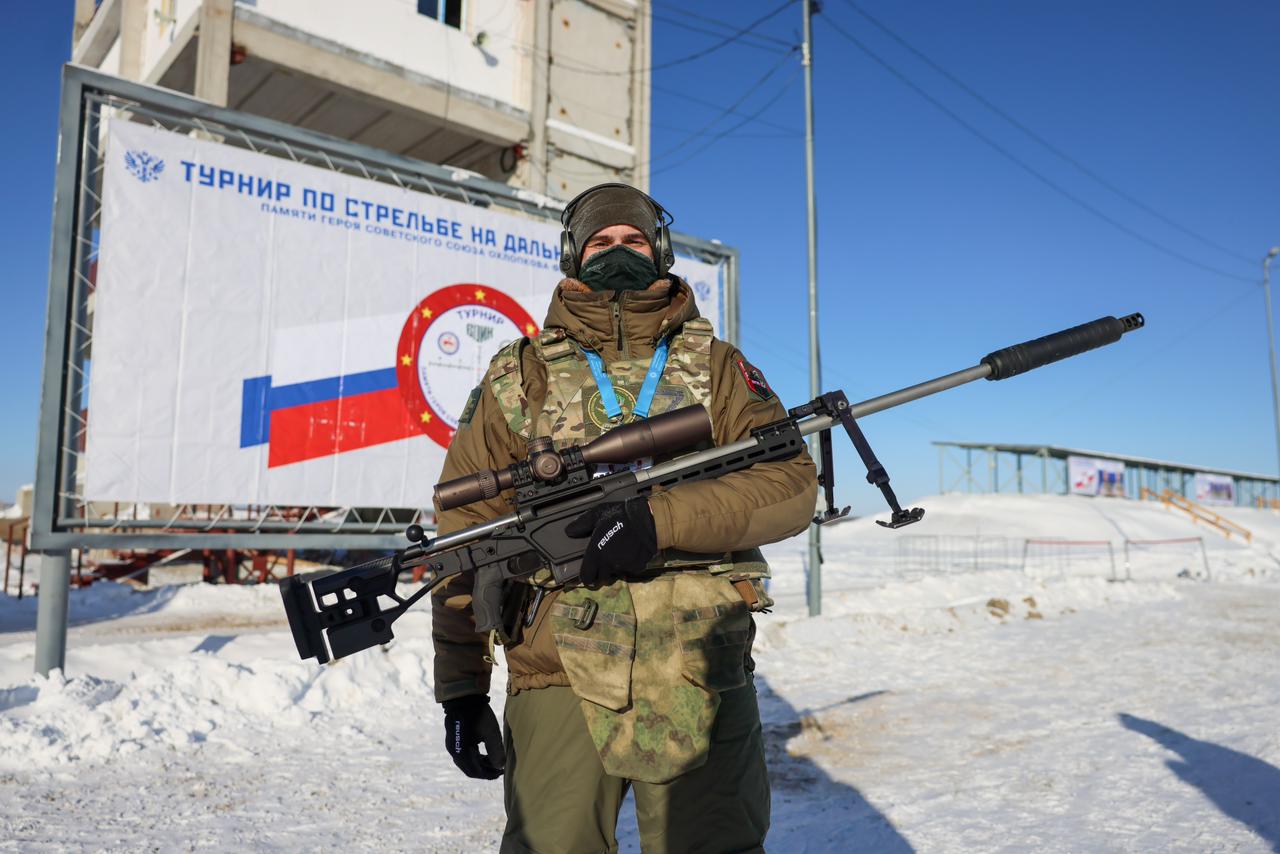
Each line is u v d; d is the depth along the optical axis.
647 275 1.79
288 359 6.76
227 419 6.46
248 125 6.64
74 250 5.93
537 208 8.28
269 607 12.41
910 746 4.92
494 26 14.82
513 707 1.68
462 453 1.84
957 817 3.69
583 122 15.81
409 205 7.46
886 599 12.21
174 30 12.97
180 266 6.33
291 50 12.38
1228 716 5.41
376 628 1.62
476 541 1.61
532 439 1.62
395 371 7.29
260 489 6.59
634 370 1.75
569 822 1.56
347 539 7.01
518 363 1.80
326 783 4.22
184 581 17.17
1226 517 46.22
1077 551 31.66
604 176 16.00
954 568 22.69
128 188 6.15
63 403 5.87
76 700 4.93
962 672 7.16
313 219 6.95
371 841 3.48
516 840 1.60
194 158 6.43
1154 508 48.06
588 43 16.00
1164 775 4.20
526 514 1.59
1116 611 11.53
